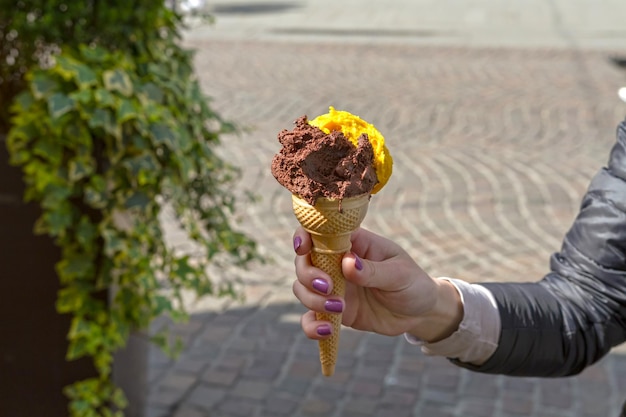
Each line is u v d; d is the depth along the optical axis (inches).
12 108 51.6
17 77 58.3
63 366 56.2
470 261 97.5
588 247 30.6
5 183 53.4
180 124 54.9
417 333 30.1
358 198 26.0
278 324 82.9
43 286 55.0
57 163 51.0
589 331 30.4
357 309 29.6
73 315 55.4
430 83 179.2
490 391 72.4
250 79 180.7
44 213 53.6
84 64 51.8
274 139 140.3
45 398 56.8
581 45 221.9
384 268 27.6
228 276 92.0
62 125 50.4
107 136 51.3
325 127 26.7
